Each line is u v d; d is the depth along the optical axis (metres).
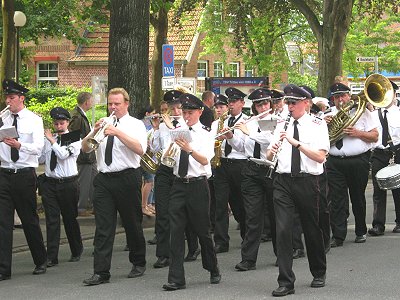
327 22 28.25
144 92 16.25
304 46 44.53
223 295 9.76
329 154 13.41
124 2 16.05
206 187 10.28
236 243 14.13
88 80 44.34
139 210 10.96
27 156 11.20
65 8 28.33
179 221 10.21
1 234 11.16
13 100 11.18
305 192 9.76
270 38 35.25
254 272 11.29
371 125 13.34
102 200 10.68
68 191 12.27
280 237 9.72
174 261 10.19
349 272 10.99
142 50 16.22
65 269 12.01
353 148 13.25
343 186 13.37
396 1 30.25
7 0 22.28
